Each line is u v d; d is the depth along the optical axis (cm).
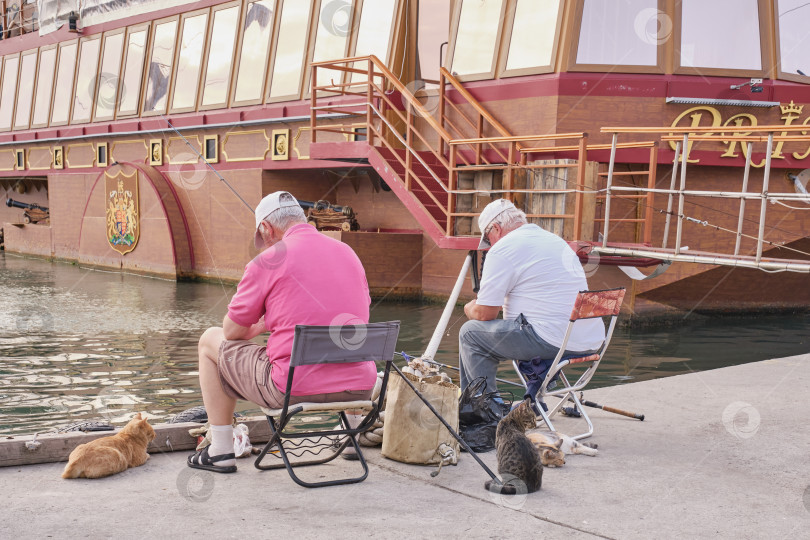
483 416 404
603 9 1110
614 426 449
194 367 855
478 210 1041
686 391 539
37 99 2481
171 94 1939
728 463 377
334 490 331
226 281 1805
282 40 1672
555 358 415
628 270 812
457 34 1265
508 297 432
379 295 1495
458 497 325
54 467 353
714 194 640
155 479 339
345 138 1505
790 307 1296
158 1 1997
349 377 337
